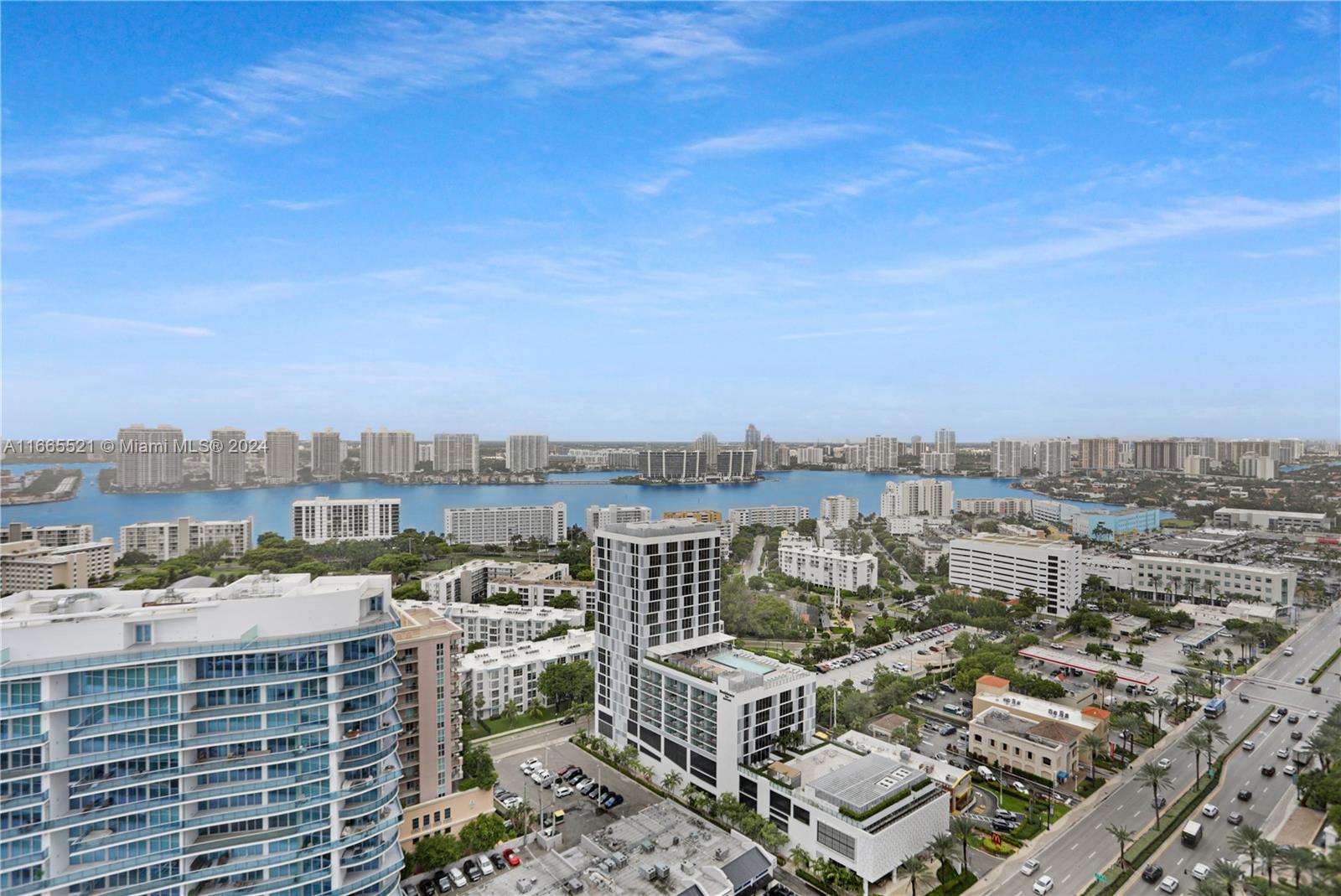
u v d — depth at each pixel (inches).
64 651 4005.9
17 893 3823.8
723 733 6934.1
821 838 6003.9
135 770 4173.2
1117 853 6141.7
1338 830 6028.5
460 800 6427.2
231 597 4877.0
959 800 6909.5
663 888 5403.5
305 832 4544.8
